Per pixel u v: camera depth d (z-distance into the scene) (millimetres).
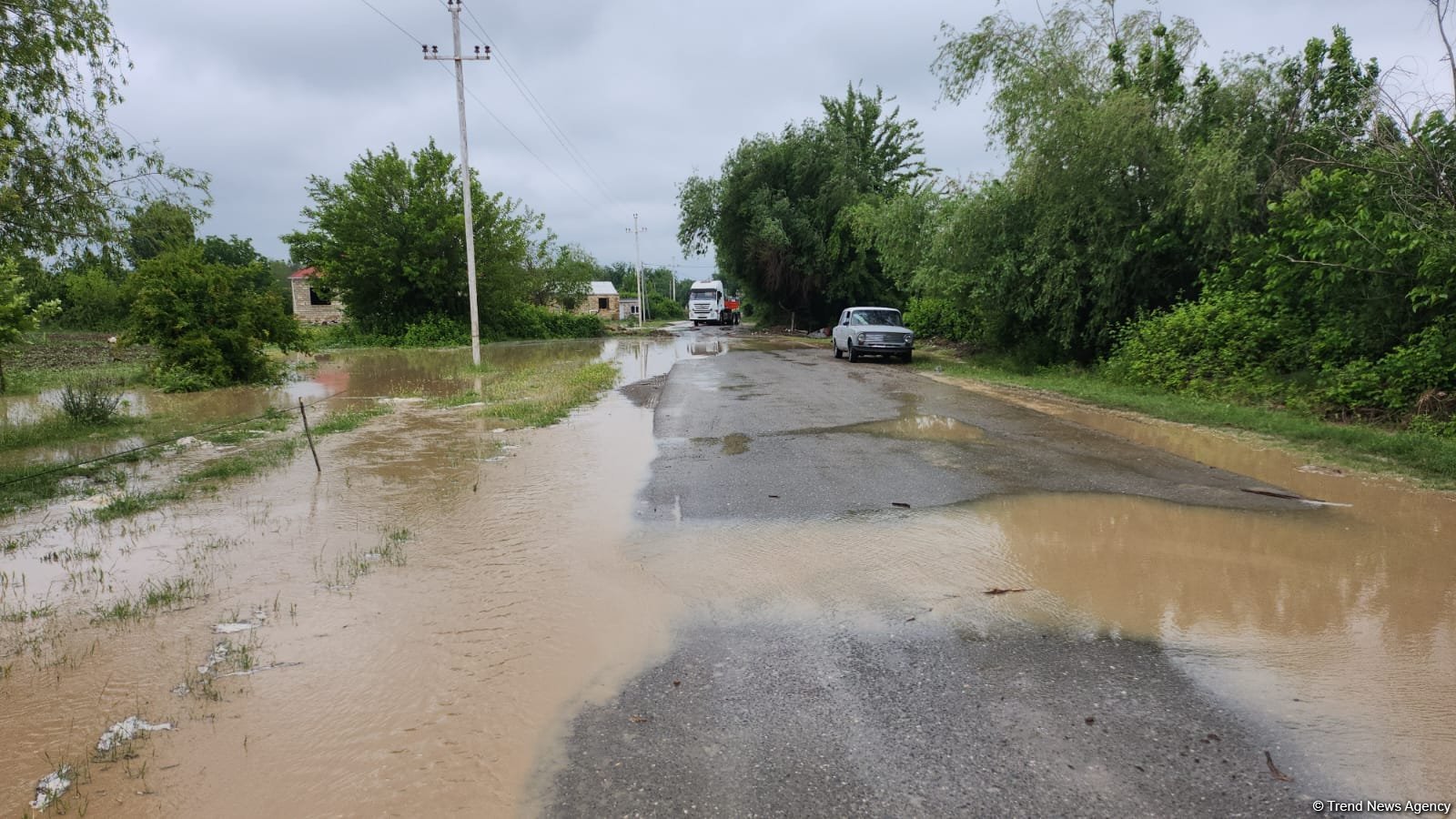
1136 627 4215
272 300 18547
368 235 34531
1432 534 5750
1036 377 17328
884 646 4016
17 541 5930
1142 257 16391
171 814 2758
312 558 5473
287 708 3463
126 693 3625
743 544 5652
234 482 7816
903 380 17094
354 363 24297
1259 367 12641
